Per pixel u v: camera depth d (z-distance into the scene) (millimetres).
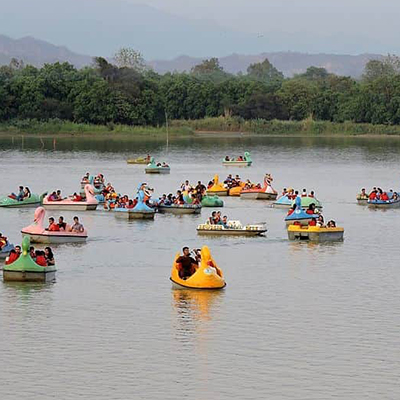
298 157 186125
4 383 41594
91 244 74125
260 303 54969
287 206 100625
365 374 42844
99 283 59750
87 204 95125
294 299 55969
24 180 130875
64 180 131500
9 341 47250
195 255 62500
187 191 101562
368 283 60562
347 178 140250
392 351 46031
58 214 92312
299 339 47812
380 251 72125
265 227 82188
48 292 57000
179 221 87625
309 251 71625
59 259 67625
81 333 48656
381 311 53375
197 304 54562
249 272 63594
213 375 42656
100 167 155875
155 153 194250
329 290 58406
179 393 40562
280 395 40406
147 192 100562
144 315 52094
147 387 41219
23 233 74438
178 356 45156
